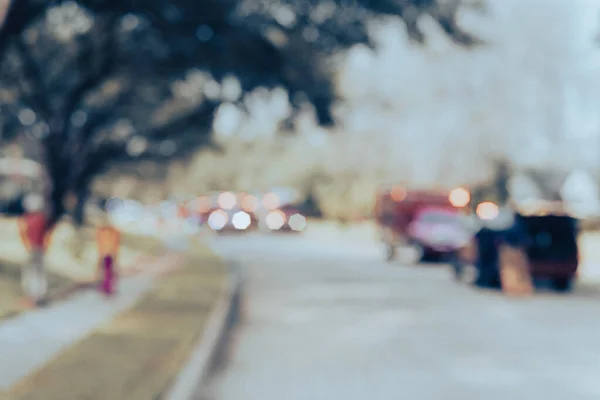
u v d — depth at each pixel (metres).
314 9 17.92
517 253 23.03
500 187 61.75
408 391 10.27
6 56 26.11
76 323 15.62
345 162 75.94
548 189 63.47
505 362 12.35
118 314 17.00
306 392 10.23
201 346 12.73
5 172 54.59
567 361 12.46
